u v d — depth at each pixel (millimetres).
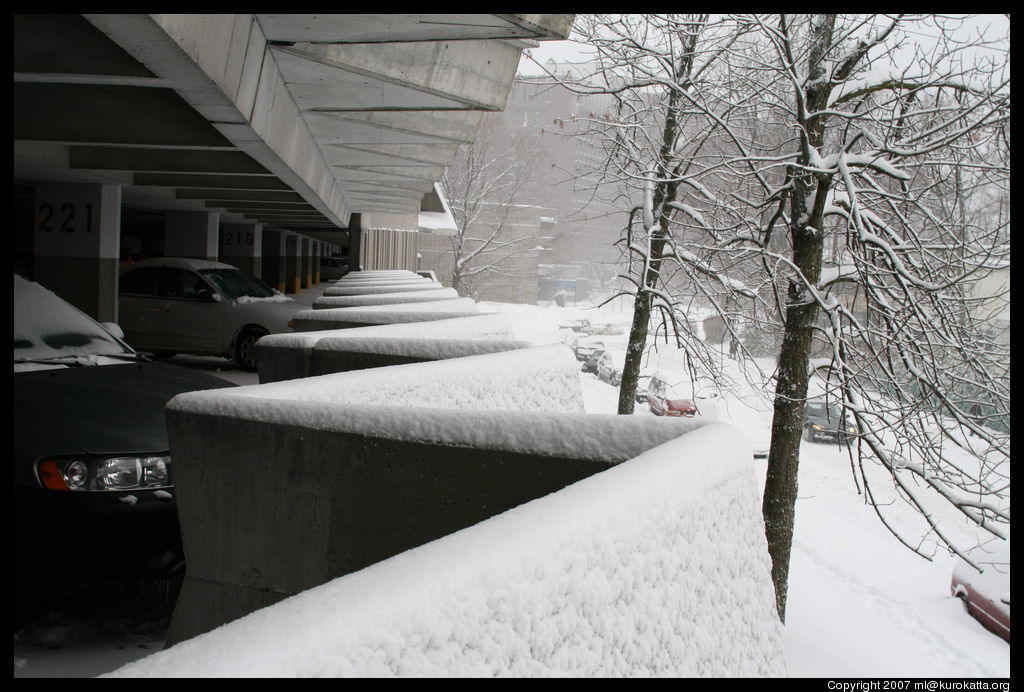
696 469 1558
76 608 3854
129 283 13297
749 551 1770
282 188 11352
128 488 3799
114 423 4055
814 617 13227
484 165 56219
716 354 15977
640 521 1317
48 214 11422
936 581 15805
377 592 916
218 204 17109
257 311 12969
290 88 7004
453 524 2051
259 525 2203
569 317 45719
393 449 2082
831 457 24234
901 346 12406
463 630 966
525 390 3125
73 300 11430
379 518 2105
